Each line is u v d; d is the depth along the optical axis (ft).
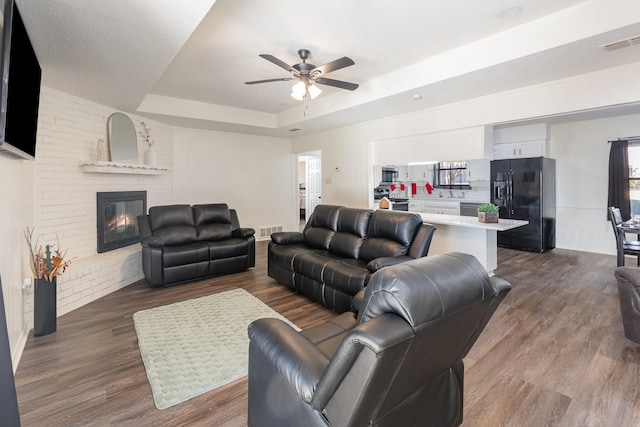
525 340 8.65
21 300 8.59
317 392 3.58
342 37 10.21
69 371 7.22
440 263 3.91
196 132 20.90
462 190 24.85
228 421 5.75
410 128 16.78
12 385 4.22
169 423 5.69
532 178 19.75
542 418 5.76
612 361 7.57
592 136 19.48
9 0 5.07
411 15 8.92
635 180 18.34
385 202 16.44
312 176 31.37
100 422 5.69
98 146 13.57
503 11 8.80
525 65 10.37
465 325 4.02
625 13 7.92
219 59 11.80
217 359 7.70
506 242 21.20
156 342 8.48
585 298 11.74
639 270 8.55
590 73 11.03
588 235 19.93
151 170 16.38
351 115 17.39
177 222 14.89
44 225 11.35
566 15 8.79
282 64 9.97
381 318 3.26
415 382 4.04
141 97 13.12
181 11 6.72
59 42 8.07
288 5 8.37
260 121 20.25
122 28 7.41
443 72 11.66
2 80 5.04
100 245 13.73
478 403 6.18
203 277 14.19
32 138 7.36
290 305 11.25
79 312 10.57
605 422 5.64
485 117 13.85
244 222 23.39
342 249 12.09
